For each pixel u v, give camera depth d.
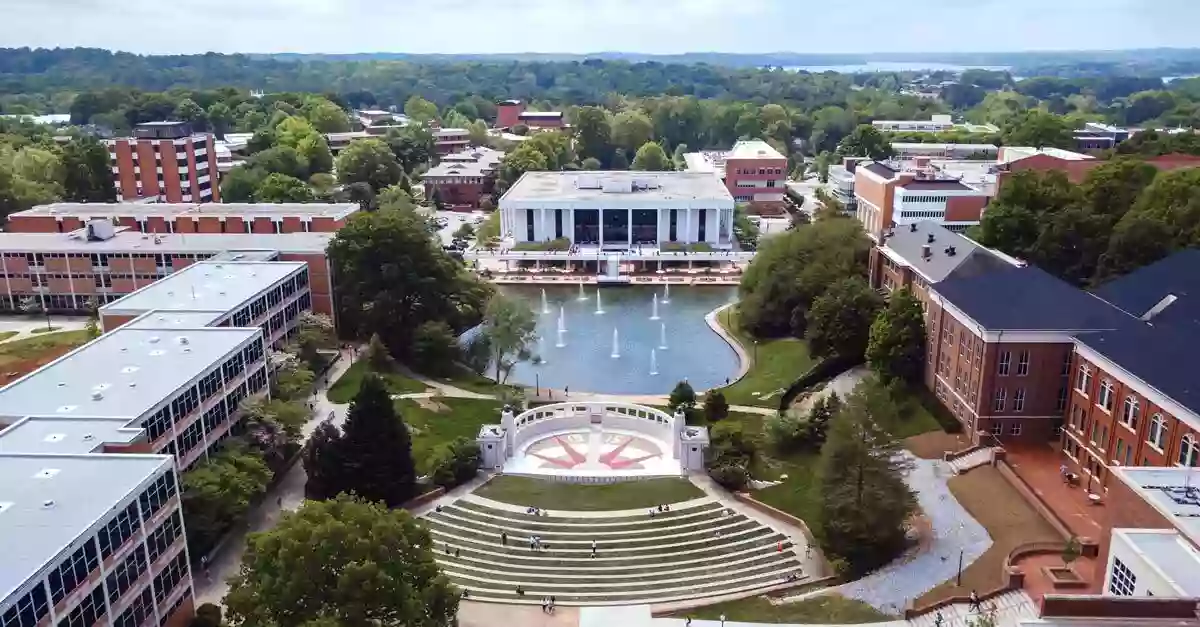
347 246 134.00
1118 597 51.75
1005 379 94.75
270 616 54.53
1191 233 129.00
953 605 68.88
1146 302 100.25
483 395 121.69
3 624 48.66
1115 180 153.38
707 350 149.75
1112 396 84.50
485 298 147.25
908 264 126.06
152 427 77.31
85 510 58.97
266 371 101.44
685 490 93.44
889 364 113.56
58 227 166.62
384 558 55.41
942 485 89.38
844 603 71.31
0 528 56.47
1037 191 146.50
